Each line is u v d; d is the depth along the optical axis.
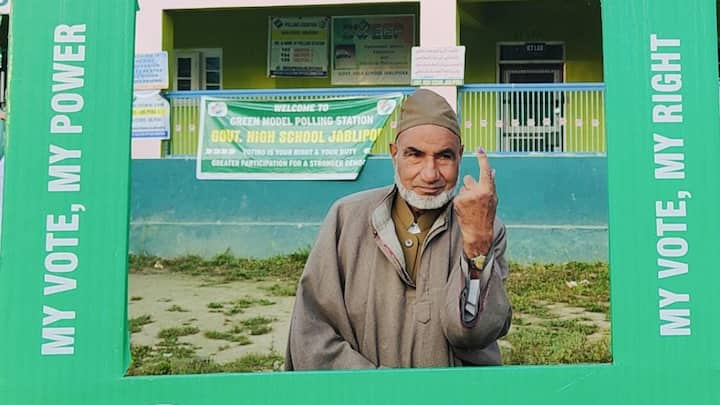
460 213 2.93
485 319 2.96
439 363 3.09
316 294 3.25
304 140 10.16
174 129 10.42
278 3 10.09
